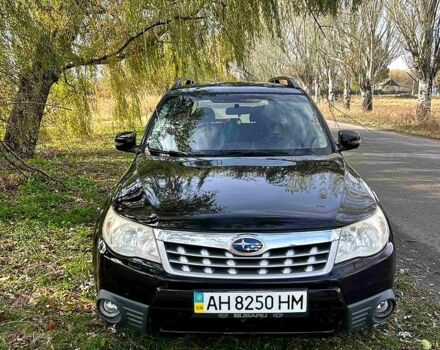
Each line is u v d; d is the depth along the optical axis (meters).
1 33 6.93
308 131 4.21
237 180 3.19
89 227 5.39
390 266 2.86
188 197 2.94
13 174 7.88
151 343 3.09
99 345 3.02
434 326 3.38
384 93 94.31
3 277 4.08
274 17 10.08
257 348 3.05
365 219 2.86
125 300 2.73
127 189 3.25
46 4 8.52
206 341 3.11
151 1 9.55
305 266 2.64
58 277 4.10
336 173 3.40
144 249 2.73
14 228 5.35
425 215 6.35
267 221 2.67
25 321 3.37
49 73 8.50
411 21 22.25
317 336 2.70
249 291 2.57
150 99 12.29
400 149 13.49
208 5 9.84
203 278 2.60
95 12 9.49
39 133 9.62
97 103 11.64
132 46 10.99
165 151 3.97
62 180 8.02
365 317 2.75
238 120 4.26
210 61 10.86
